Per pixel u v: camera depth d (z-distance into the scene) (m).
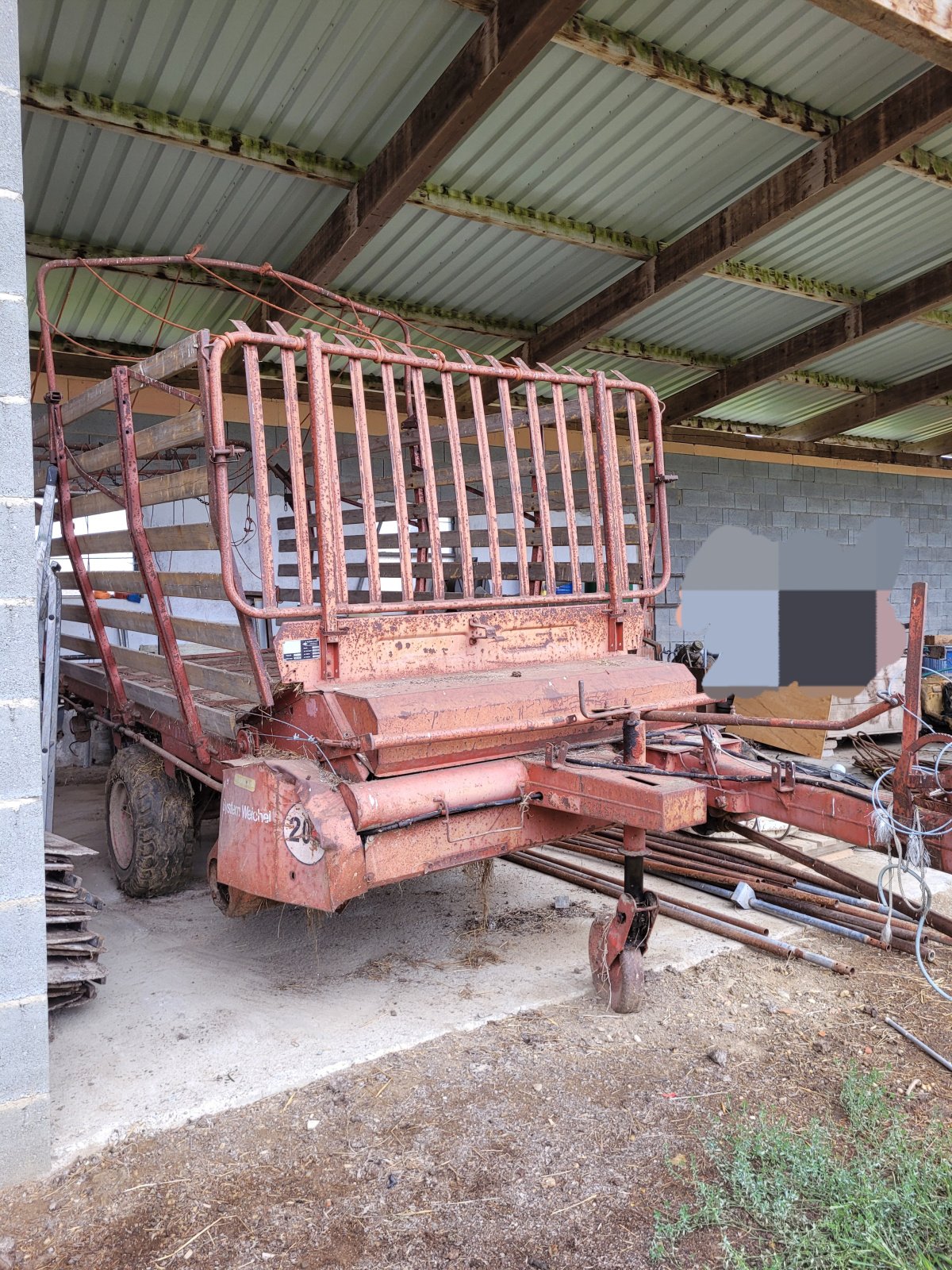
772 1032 3.22
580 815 3.57
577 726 3.70
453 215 6.96
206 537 3.33
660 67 5.57
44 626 4.35
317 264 6.96
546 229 7.27
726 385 10.77
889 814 3.23
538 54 4.90
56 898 3.25
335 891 2.92
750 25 5.47
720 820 4.53
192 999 3.51
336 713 3.20
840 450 14.02
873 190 7.30
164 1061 3.02
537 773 3.38
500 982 3.66
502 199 7.04
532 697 3.48
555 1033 3.22
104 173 6.21
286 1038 3.18
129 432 3.89
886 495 14.63
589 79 5.77
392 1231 2.25
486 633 3.77
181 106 5.66
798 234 7.91
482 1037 3.20
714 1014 3.36
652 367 10.60
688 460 12.29
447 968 3.80
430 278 8.07
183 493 3.47
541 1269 2.12
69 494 4.85
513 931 4.22
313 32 5.17
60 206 6.54
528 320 9.20
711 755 4.03
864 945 3.99
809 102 6.17
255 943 4.08
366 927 4.27
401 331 8.92
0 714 2.33
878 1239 2.09
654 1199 2.35
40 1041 2.45
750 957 3.88
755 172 6.94
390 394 3.58
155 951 3.99
